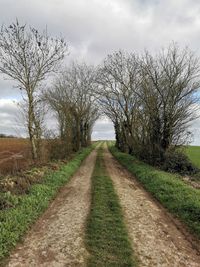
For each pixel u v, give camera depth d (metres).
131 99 43.72
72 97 49.97
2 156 26.77
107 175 25.66
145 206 15.41
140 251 9.87
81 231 11.41
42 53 26.00
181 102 30.72
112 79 46.84
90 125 77.06
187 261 9.33
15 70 25.31
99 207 14.63
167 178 21.70
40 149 26.81
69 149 39.06
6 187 15.34
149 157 32.72
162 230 11.91
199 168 29.34
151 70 31.77
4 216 11.61
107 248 9.91
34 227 11.88
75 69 52.84
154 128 31.30
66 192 18.28
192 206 14.21
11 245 9.90
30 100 25.95
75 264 8.84
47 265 8.80
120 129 57.69
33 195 15.13
